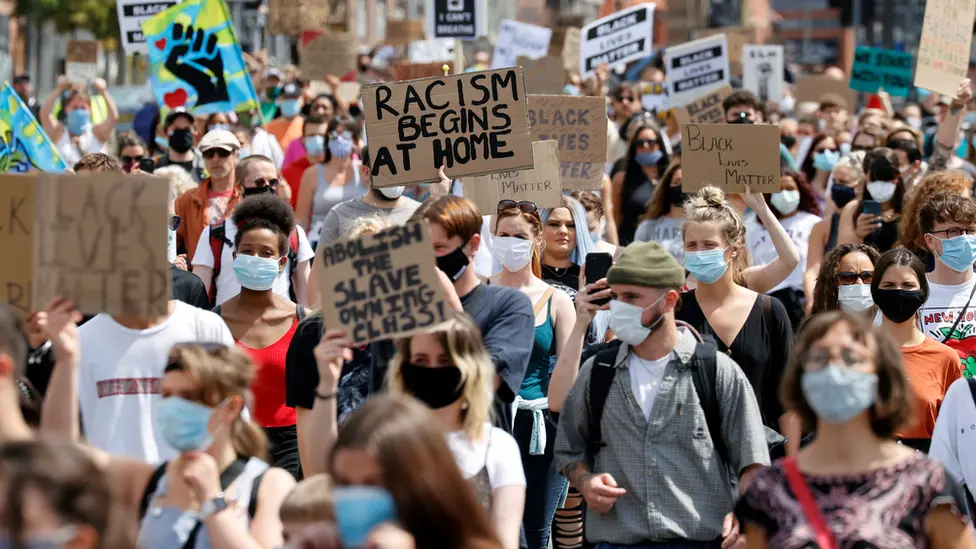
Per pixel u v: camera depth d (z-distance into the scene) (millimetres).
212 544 7559
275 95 32062
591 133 16828
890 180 16125
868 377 7281
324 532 6020
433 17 24359
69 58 29500
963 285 12664
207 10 21125
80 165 15078
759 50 34812
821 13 88250
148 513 7844
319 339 10297
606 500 9234
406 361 8516
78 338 9234
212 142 16328
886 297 11398
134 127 30234
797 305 16375
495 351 9703
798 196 17016
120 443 9719
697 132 14617
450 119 12531
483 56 39500
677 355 9391
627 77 47219
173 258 14344
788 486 7398
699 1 82688
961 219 12398
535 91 27234
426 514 6160
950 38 19953
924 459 7348
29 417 9195
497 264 15117
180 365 7895
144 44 25000
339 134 19344
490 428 8602
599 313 12125
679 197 16438
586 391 9562
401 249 8516
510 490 8414
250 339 11805
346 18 70812
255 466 8164
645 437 9344
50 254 8562
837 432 7418
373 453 6184
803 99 34469
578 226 14414
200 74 21156
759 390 10898
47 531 5305
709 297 11172
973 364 12531
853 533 7109
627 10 29719
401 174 12516
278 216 11875
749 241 16984
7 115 17062
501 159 12508
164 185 8492
